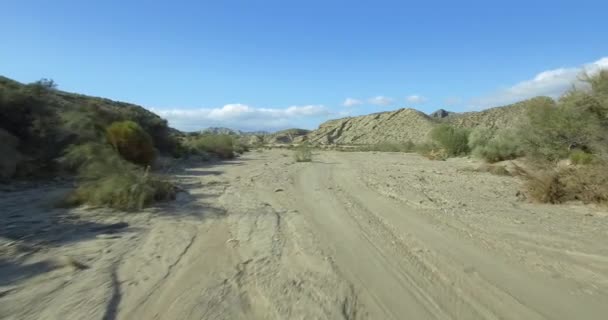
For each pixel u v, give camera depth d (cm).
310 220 1020
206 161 3138
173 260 700
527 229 921
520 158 2561
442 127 4059
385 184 1731
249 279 618
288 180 1875
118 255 719
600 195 1182
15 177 1463
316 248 778
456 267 675
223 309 514
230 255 733
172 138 3103
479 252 754
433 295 563
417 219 1033
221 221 1000
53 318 480
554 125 1756
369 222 998
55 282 589
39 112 1770
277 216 1064
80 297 538
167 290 569
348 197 1380
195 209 1138
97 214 1036
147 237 842
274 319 490
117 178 1170
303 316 498
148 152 2022
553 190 1248
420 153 4509
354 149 7294
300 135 16838
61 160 1560
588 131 1511
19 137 1661
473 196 1404
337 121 16750
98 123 2094
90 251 736
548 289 582
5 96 1675
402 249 775
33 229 869
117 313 497
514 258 718
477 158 3028
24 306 509
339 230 918
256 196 1388
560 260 706
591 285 596
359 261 705
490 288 587
